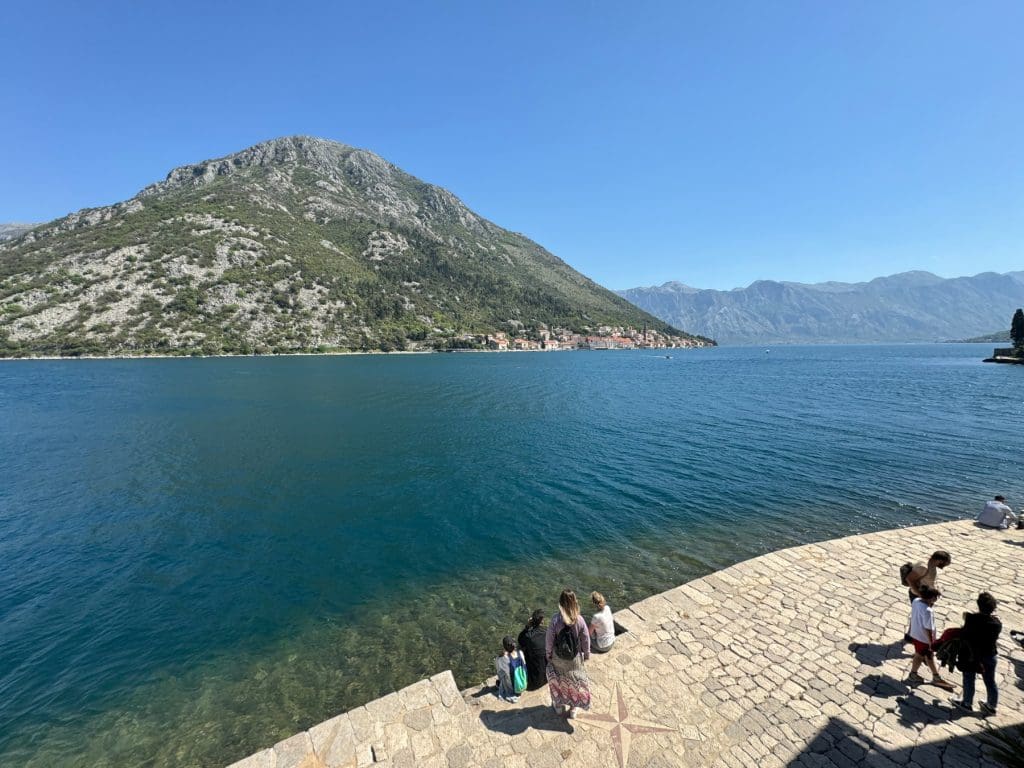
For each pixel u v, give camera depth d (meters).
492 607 13.85
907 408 48.88
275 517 21.36
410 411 51.53
